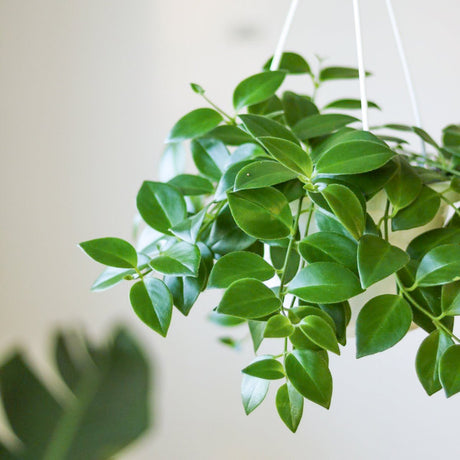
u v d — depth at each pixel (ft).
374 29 5.05
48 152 5.67
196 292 2.45
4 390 1.48
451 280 2.36
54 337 1.59
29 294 5.83
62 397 1.48
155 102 5.48
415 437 5.19
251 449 5.52
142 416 1.46
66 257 5.77
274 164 2.40
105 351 1.53
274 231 2.39
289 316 2.38
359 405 5.26
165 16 5.39
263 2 5.23
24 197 5.74
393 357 5.19
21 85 5.63
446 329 2.40
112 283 2.44
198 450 5.60
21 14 5.57
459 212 2.53
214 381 5.56
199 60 5.38
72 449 1.43
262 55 5.28
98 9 5.49
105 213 5.67
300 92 5.22
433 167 2.98
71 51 5.56
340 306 2.45
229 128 2.83
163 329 2.35
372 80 5.10
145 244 2.80
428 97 5.06
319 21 5.13
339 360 5.28
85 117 5.60
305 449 5.41
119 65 5.50
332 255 2.40
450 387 2.29
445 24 4.97
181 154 3.14
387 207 2.50
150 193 2.62
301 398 2.38
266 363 2.39
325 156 2.39
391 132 5.10
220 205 2.56
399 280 2.43
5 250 5.80
